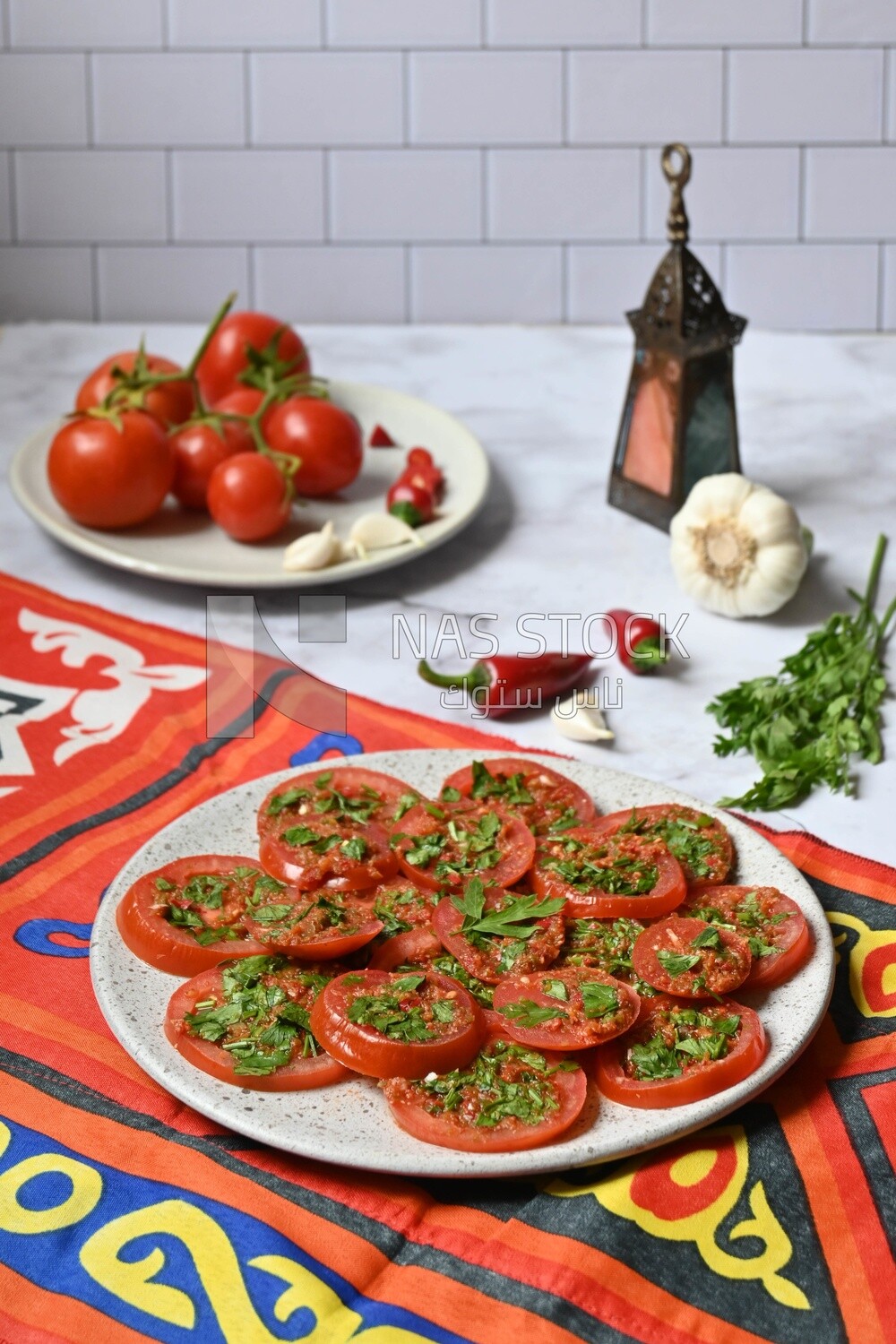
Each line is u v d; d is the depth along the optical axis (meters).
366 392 1.47
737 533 1.06
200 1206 0.56
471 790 0.81
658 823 0.77
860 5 1.75
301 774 0.82
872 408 1.53
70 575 1.19
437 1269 0.53
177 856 0.75
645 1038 0.62
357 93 1.83
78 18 1.80
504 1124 0.57
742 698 0.95
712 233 1.89
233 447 1.23
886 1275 0.53
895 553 1.21
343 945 0.66
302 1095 0.60
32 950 0.73
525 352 1.74
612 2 1.77
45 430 1.37
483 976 0.65
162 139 1.86
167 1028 0.62
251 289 1.94
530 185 1.87
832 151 1.83
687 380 1.16
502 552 1.23
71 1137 0.60
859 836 0.84
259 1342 0.50
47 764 0.91
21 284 1.95
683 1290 0.52
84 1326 0.51
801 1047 0.61
